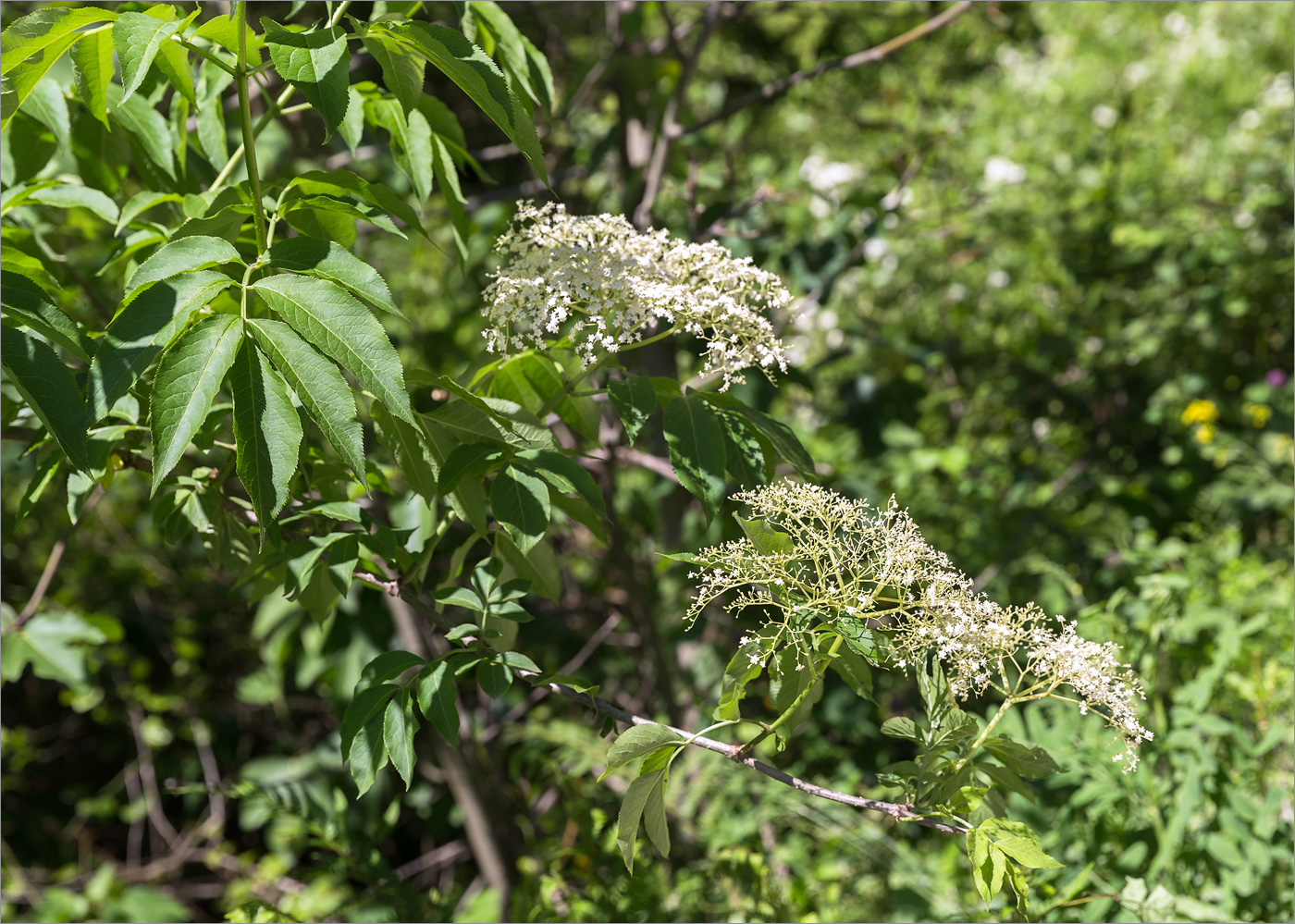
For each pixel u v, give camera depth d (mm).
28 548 4043
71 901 3441
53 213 1857
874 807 1039
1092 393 3973
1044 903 1675
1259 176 4547
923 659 1104
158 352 917
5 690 4285
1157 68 7328
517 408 1253
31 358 914
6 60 1023
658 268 1220
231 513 1434
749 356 1214
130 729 4473
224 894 3814
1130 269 4211
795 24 4613
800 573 1090
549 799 2914
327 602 1446
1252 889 1660
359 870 2029
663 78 3031
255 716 4352
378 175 3340
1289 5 8000
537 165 1101
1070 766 1744
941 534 3426
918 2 4273
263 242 1103
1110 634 1994
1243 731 2020
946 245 4254
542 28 3738
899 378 3791
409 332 3799
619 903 1898
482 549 2648
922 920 1990
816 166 4371
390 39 1061
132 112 1448
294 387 907
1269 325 4004
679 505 3129
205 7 1874
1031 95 6801
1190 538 3416
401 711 1077
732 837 2158
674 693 2986
